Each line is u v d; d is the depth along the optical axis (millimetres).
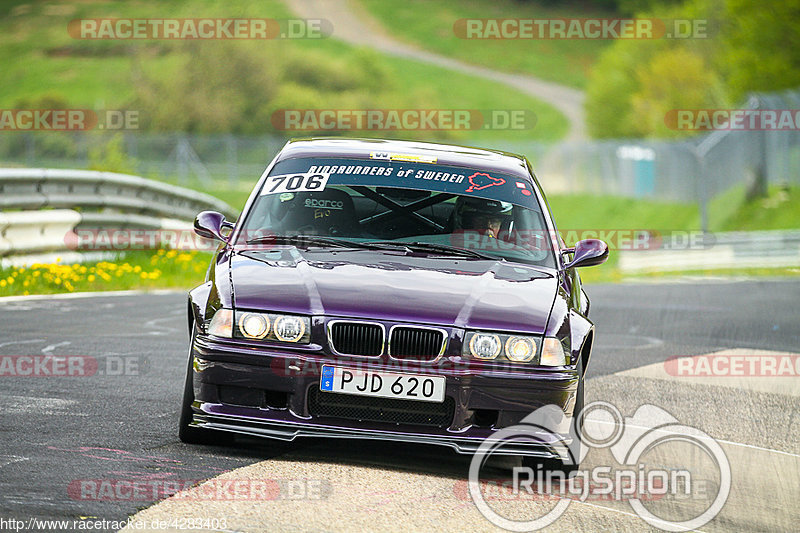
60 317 34469
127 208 54688
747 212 138875
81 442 18156
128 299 41312
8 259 43531
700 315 48906
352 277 19031
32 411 20406
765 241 100375
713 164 148375
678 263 100812
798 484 19219
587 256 21984
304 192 22359
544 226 22453
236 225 21844
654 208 159625
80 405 21266
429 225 21734
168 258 55250
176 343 30703
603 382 28703
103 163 76438
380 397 17594
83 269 46188
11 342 28766
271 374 17656
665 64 192250
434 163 23516
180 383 24484
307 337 17781
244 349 17719
